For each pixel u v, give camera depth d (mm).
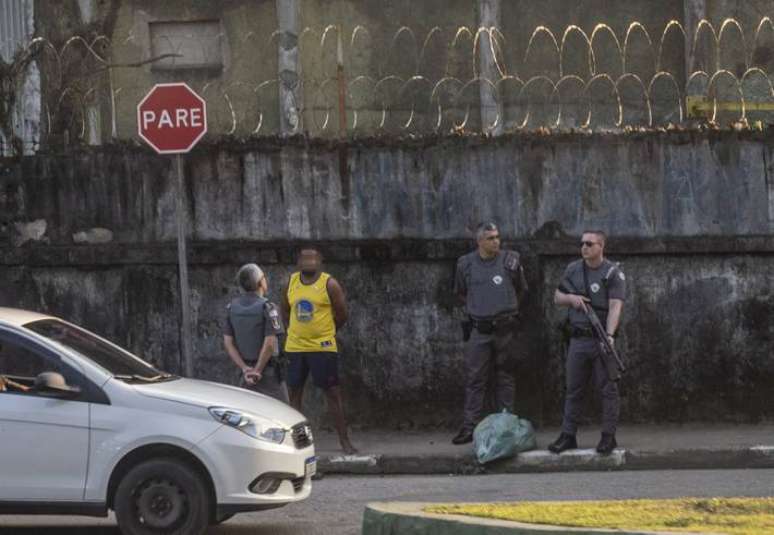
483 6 40531
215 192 30094
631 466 26328
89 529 21594
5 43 39156
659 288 29312
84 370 19797
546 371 29375
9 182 30469
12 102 32156
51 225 30453
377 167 29781
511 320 27922
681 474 25391
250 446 19609
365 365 29750
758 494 22188
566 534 14203
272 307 25812
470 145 29625
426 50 41094
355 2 41250
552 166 29484
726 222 29281
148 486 19375
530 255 29266
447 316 29578
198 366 30031
